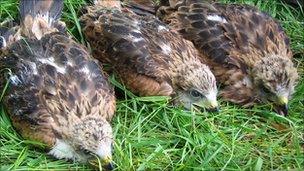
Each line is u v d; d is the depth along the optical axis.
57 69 0.72
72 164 0.70
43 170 0.69
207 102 0.77
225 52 0.79
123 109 0.76
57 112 0.70
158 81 0.76
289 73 0.77
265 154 0.74
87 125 0.69
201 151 0.72
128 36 0.78
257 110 0.78
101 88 0.72
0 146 0.72
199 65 0.78
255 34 0.80
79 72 0.72
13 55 0.74
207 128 0.75
